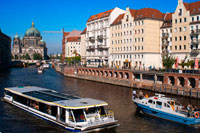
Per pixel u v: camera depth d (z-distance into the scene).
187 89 47.75
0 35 141.88
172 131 27.70
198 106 39.00
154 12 76.06
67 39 158.25
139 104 35.28
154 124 30.02
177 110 31.52
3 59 156.00
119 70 69.31
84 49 110.50
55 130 27.05
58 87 62.56
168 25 71.94
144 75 63.00
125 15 80.31
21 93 35.91
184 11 64.38
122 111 36.03
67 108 25.98
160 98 33.69
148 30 72.69
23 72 116.19
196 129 28.42
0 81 72.75
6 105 38.19
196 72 48.81
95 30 97.31
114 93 52.78
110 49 88.69
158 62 75.12
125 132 27.05
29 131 26.92
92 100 29.64
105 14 92.25
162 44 72.81
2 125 28.78
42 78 86.56
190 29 62.88
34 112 32.31
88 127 24.97
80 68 90.31
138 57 75.31
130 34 78.31
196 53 61.03
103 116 27.44
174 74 52.09
